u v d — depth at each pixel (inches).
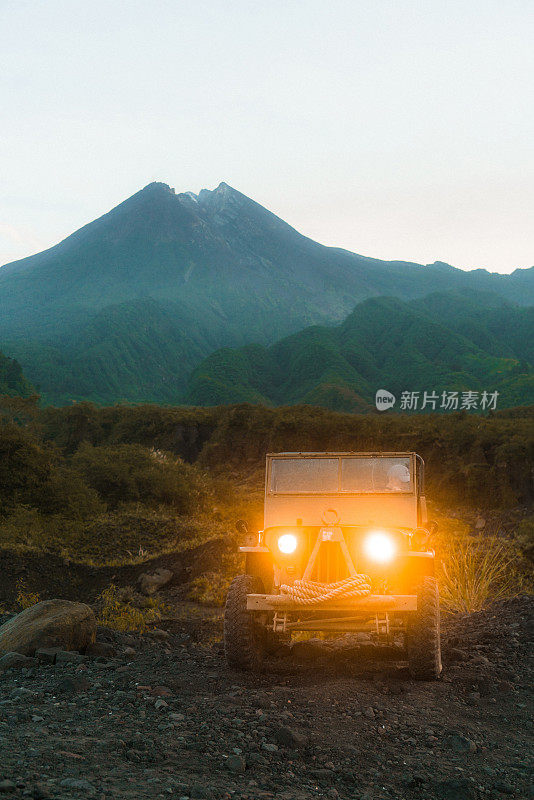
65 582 807.1
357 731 193.0
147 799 133.7
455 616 412.5
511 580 506.3
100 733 178.1
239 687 235.3
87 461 1608.0
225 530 1093.1
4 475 1182.9
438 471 2026.3
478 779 167.2
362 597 244.1
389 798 153.2
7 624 308.5
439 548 656.4
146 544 1002.1
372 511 290.4
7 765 143.9
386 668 272.2
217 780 152.3
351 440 2415.1
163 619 496.1
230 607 259.3
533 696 236.4
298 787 154.9
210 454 2647.6
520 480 1731.1
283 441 2508.6
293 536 264.2
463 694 236.7
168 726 186.4
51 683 237.6
